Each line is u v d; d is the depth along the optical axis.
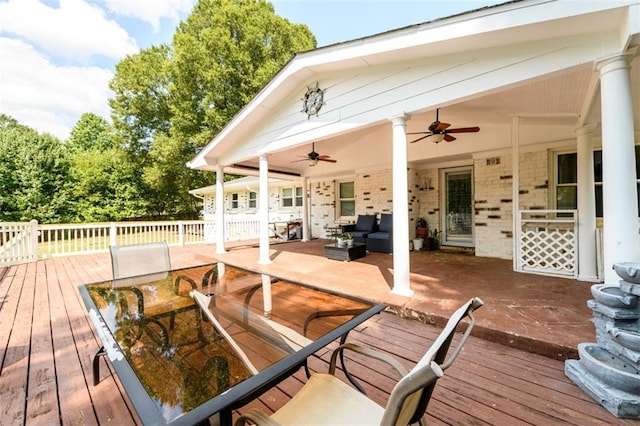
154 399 1.29
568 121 4.70
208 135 13.87
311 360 2.32
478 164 6.23
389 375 2.08
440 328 2.86
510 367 2.14
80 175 16.89
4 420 1.68
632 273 1.74
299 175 9.50
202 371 1.60
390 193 7.75
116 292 2.67
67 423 1.66
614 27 2.17
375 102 3.69
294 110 4.84
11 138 15.16
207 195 17.34
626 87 2.16
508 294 3.47
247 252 7.50
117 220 17.95
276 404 1.80
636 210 2.10
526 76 2.60
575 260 4.20
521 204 5.63
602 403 1.69
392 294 3.55
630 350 1.71
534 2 2.24
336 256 6.03
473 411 1.68
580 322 2.62
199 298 2.75
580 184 4.14
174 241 11.30
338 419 1.22
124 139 17.50
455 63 3.01
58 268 6.20
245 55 13.76
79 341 2.73
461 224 7.34
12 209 14.56
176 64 14.28
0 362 2.35
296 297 2.74
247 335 2.06
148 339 1.97
